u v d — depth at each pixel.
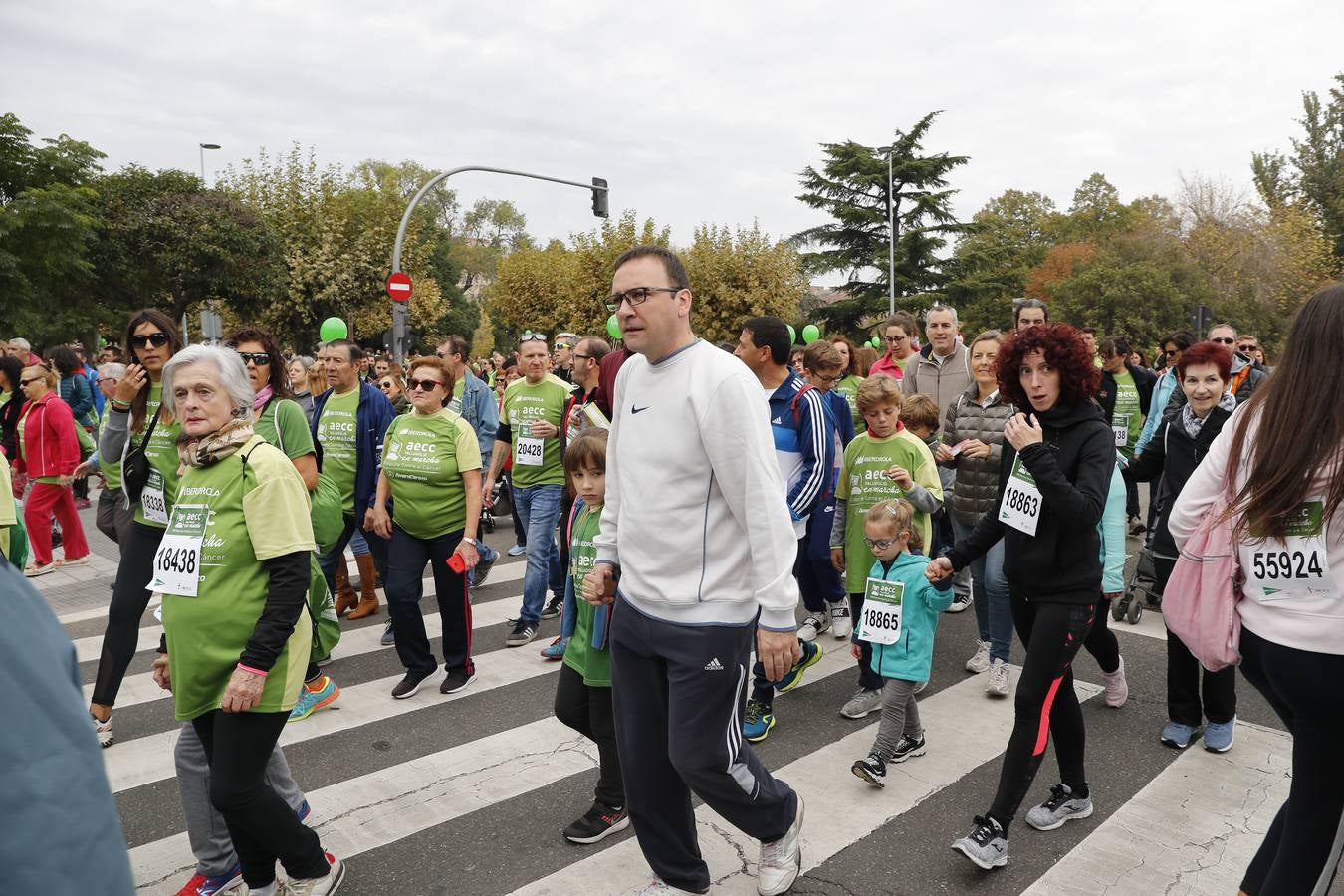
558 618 6.64
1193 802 3.81
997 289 45.84
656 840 2.96
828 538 5.58
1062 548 3.29
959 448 5.34
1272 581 2.36
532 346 6.36
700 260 31.42
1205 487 2.56
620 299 2.71
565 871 3.35
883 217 43.62
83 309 28.80
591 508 3.60
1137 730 4.57
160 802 3.95
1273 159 50.72
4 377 9.29
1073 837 3.55
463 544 4.98
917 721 4.27
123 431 4.71
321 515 5.50
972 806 3.81
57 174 28.12
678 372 2.73
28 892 0.81
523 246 38.62
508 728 4.69
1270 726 4.62
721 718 2.77
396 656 5.82
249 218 30.38
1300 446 2.25
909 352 8.48
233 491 2.78
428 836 3.62
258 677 2.70
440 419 4.98
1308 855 2.34
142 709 5.00
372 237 32.00
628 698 2.90
